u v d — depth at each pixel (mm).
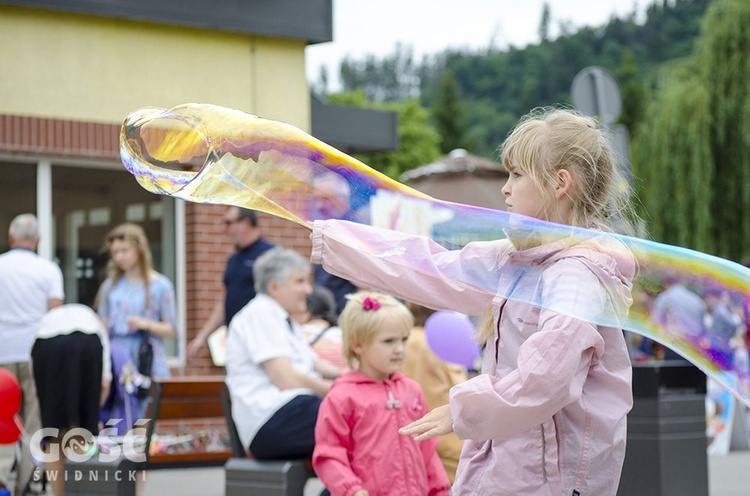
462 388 2592
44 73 9258
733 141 24281
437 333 5441
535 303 2670
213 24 9938
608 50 91438
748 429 12117
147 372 8148
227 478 5629
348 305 4703
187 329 10188
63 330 6500
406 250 2932
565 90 92438
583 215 2820
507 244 2826
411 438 4590
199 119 3070
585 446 2646
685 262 2840
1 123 9023
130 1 9508
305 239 10617
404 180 14562
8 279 7414
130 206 10039
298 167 3031
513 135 2873
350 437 4566
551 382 2535
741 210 24125
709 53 24953
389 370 4609
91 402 6547
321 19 10602
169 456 8672
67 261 9648
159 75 9820
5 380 6117
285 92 10539
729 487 8617
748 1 25000
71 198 9656
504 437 2592
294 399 5543
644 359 11977
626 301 2748
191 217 10180
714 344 2814
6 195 9320
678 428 6828
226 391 5926
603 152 2848
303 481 5512
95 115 9492
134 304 8203
